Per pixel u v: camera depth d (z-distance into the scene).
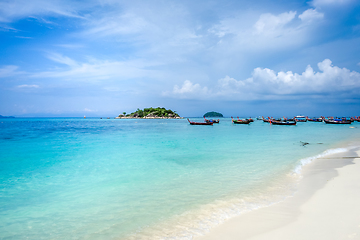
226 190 8.43
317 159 13.78
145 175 11.15
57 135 36.75
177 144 23.98
